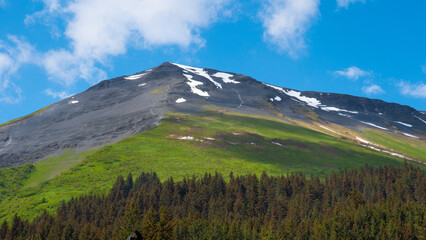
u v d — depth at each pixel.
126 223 73.69
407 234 76.31
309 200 89.31
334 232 73.56
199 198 89.31
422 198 92.06
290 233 74.31
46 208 92.56
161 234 67.56
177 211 85.00
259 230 79.38
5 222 77.56
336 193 93.62
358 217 79.38
